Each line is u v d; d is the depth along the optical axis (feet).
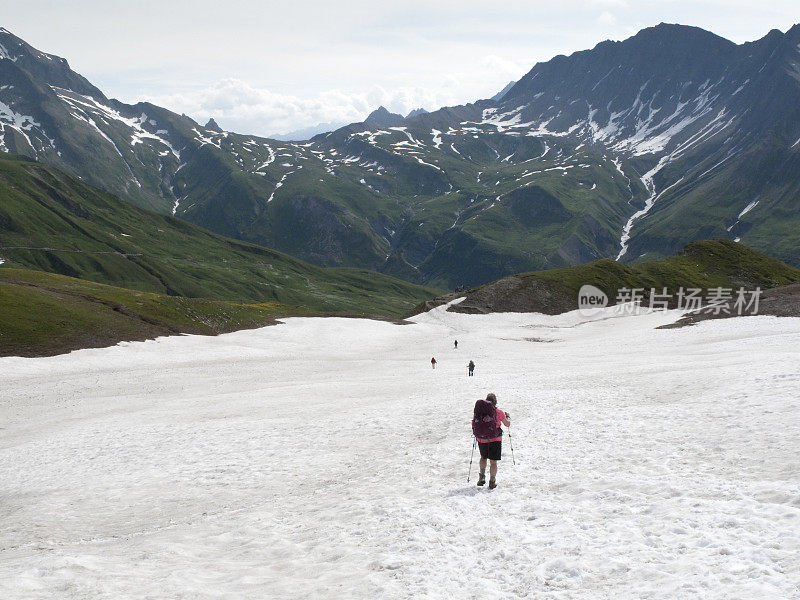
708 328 273.95
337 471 73.97
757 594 24.88
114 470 88.43
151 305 365.40
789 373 91.15
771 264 559.38
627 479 49.19
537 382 141.18
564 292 453.17
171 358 279.69
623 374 139.03
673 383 105.91
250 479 75.20
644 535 35.37
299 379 215.10
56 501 72.74
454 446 76.54
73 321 300.20
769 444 53.88
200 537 48.80
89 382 215.51
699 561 29.96
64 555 42.34
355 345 342.23
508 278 474.08
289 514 54.29
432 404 116.98
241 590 33.14
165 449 99.96
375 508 49.75
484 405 53.78
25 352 259.39
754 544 31.19
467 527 41.57
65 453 104.58
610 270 495.82
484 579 31.73
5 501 77.56
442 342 342.44
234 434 107.34
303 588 32.99
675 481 46.62
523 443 72.13
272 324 388.78
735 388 87.71
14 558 44.75
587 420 81.35
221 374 233.96
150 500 69.56
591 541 35.47
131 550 44.65
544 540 36.63
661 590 27.14
